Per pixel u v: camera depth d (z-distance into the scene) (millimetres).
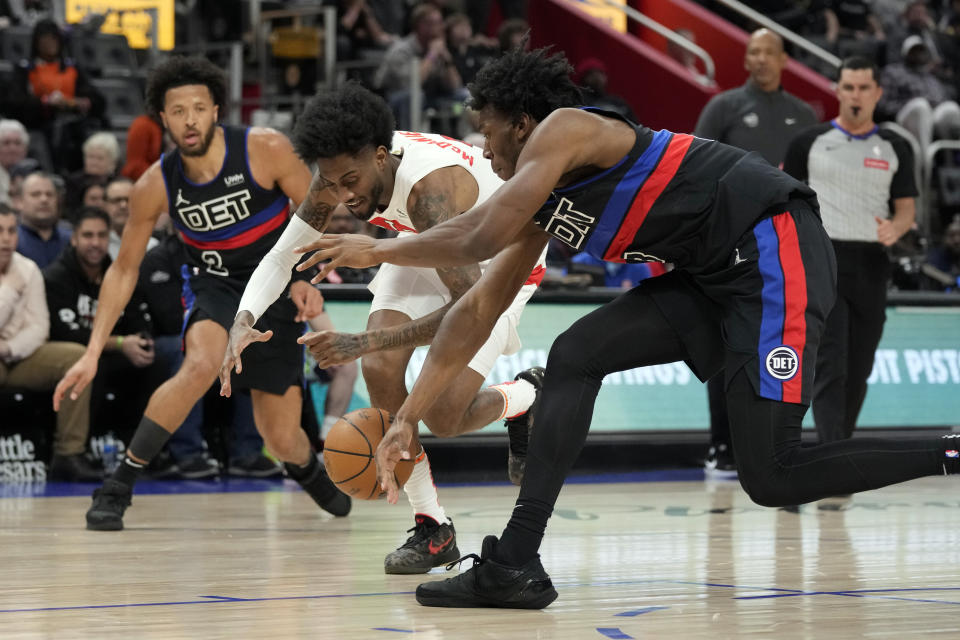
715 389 13867
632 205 5363
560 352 5641
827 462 5301
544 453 5527
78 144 18125
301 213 6988
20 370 13016
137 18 21859
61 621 5082
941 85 23484
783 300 5336
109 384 13578
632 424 14609
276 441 9430
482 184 6996
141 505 10812
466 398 7352
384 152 6297
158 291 13383
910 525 9148
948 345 15922
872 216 11422
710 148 5500
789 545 7883
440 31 21094
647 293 5742
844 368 11250
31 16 21031
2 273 12906
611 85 24672
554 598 5465
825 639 4660
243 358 9055
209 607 5477
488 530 8742
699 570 6699
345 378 13461
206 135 8703
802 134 11656
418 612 5348
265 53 20312
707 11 25797
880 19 26938
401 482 6586
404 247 5035
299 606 5516
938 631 4824
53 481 13117
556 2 25484
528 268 5754
